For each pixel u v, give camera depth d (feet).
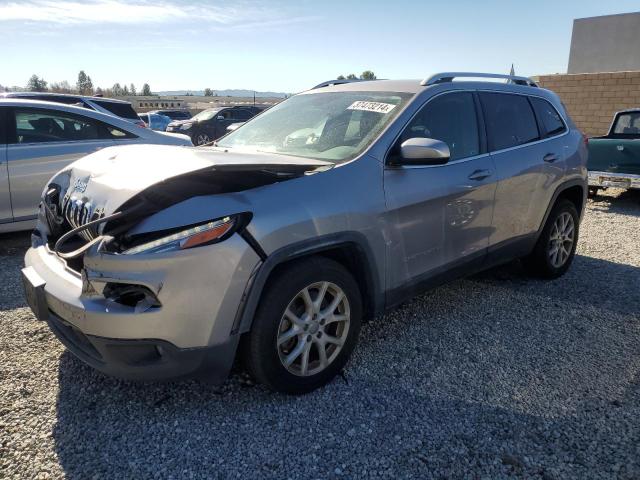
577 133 16.72
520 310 13.88
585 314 13.67
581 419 9.20
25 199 18.76
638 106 46.37
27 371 10.43
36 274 9.55
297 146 11.75
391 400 9.70
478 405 9.59
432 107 11.94
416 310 13.78
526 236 14.69
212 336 8.37
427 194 11.17
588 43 59.93
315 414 9.25
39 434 8.59
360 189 10.02
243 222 8.43
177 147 11.59
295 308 9.53
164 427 8.86
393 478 7.82
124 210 8.38
